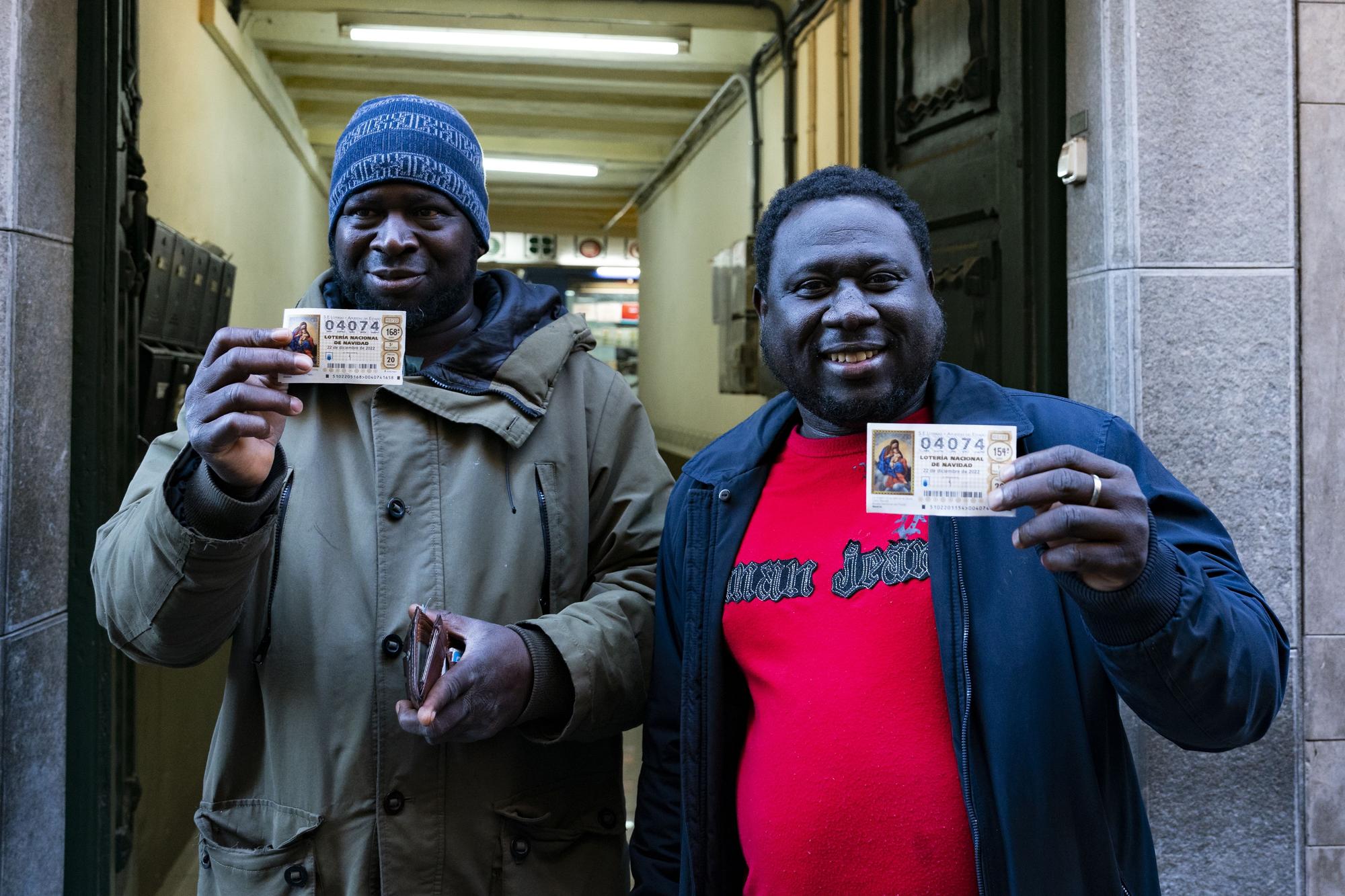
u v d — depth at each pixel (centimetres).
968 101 272
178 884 317
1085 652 116
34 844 191
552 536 152
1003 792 111
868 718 119
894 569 124
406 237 147
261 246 678
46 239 195
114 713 216
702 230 988
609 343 1920
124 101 261
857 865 117
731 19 663
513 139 1084
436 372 150
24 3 187
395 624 139
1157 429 206
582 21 662
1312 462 208
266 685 141
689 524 142
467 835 141
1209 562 115
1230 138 207
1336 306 209
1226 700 101
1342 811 206
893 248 124
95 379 206
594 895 151
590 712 139
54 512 198
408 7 644
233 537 123
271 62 736
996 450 114
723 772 135
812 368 127
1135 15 205
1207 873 204
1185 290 207
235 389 116
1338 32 208
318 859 136
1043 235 233
